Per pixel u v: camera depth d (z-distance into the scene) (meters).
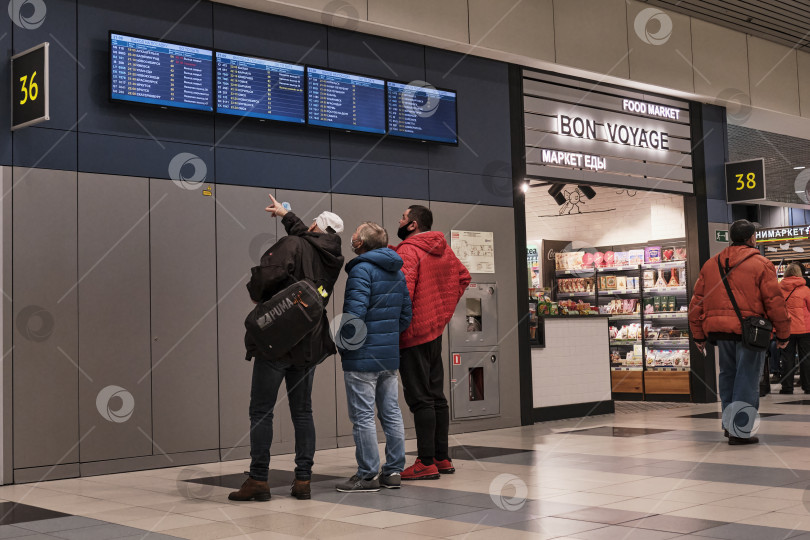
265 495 4.00
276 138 6.16
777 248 11.72
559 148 8.09
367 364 4.16
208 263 5.73
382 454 5.79
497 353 7.32
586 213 11.68
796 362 11.29
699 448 5.42
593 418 7.84
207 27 5.90
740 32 9.82
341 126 6.46
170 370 5.50
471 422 7.05
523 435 6.62
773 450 5.21
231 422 5.76
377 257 4.21
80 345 5.13
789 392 9.95
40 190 5.04
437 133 7.05
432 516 3.50
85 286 5.18
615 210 11.39
